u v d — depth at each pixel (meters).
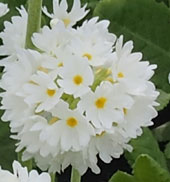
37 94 0.28
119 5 0.47
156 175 0.37
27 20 0.33
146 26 0.48
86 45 0.29
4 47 0.33
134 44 0.48
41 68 0.29
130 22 0.48
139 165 0.37
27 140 0.28
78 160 0.29
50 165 0.30
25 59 0.28
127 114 0.29
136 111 0.29
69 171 0.46
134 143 0.41
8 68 0.29
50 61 0.28
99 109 0.28
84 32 0.29
